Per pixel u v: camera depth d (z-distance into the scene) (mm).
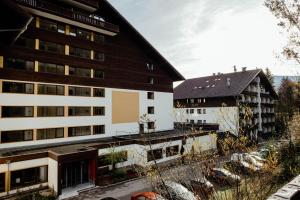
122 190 22250
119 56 35719
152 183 6461
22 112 25984
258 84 52469
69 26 30312
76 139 30234
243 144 5914
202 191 5512
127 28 36562
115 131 34406
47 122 27641
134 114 37000
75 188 22938
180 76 42656
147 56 39750
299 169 10820
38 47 27375
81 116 30828
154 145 27953
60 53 29234
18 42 26000
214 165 6090
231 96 46375
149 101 39469
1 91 24531
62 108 29188
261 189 5195
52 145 27719
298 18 12094
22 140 25859
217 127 40781
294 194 3570
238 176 5359
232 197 5086
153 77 40438
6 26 10562
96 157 24297
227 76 53562
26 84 26375
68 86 29750
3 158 20484
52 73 28375
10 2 9625
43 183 22516
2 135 24594
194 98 53125
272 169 5691
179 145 30984
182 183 6078
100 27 31516
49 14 27094
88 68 31984
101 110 33188
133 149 29344
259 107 52250
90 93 31984
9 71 25094
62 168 23234
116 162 26750
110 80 34281
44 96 27578
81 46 31250
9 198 20297
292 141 14336
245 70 52406
